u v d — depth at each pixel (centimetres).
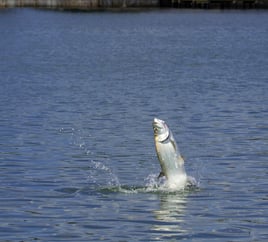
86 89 6506
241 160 3703
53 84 6919
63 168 3541
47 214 2775
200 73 7869
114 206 2862
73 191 3091
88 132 4491
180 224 2653
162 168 2998
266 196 3005
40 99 5878
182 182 3023
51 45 12825
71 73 7969
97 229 2608
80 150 3972
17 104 5609
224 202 2912
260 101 5709
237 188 3128
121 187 3138
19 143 4147
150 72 8038
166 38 14712
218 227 2625
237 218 2722
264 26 18375
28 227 2631
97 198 2981
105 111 5288
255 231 2588
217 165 3600
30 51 11419
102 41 13912
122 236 2538
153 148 4025
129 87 6644
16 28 18112
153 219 2706
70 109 5372
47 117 5025
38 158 3766
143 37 15038
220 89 6444
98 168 3550
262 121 4838
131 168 3547
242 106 5462
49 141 4209
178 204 2881
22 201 2948
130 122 4847
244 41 13688
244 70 8169
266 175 3375
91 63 9256
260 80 7138
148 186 3127
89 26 18850
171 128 4625
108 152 3925
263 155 3812
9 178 3331
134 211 2800
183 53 10862
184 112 5225
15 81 7188
